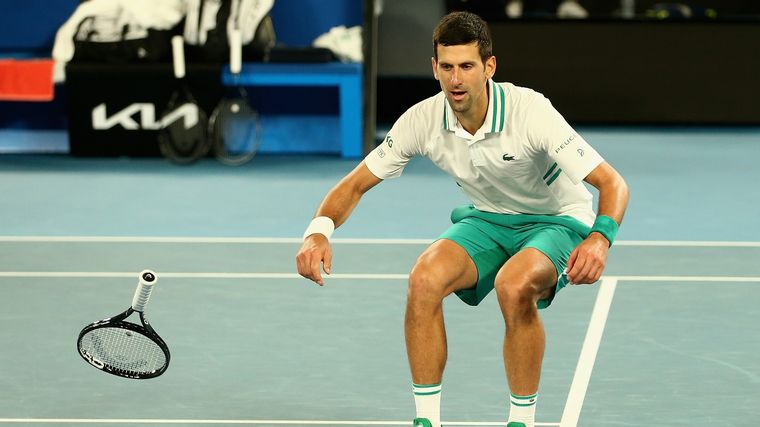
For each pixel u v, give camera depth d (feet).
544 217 45.62
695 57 145.69
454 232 45.16
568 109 146.92
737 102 146.72
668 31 145.18
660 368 56.29
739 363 57.06
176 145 119.24
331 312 65.77
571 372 55.62
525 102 43.09
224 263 77.41
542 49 145.38
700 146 131.95
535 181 44.57
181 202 100.07
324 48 120.47
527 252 42.50
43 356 57.93
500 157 43.55
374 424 48.96
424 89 146.61
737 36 145.28
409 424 49.01
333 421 49.32
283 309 66.39
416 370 42.47
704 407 51.06
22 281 72.69
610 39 145.18
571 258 40.24
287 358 57.82
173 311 65.98
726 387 53.67
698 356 58.13
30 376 55.01
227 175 113.60
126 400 51.83
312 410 50.67
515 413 42.39
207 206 98.37
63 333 61.77
